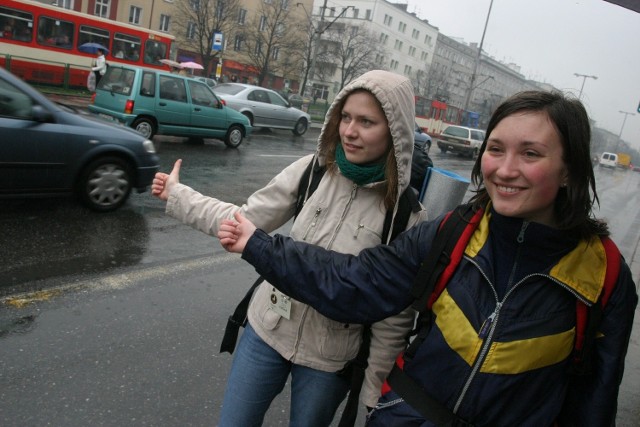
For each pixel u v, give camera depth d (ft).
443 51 258.57
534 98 3.83
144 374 9.66
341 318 4.77
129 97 34.35
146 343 10.70
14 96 16.43
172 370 9.93
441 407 4.22
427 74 222.28
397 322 5.35
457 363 4.12
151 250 16.20
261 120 53.47
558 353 3.96
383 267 4.66
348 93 5.24
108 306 12.02
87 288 12.78
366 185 5.34
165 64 73.97
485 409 4.05
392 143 5.28
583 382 4.18
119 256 15.26
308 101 106.83
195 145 39.55
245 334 5.97
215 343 11.14
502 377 3.98
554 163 3.80
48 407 8.41
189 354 10.55
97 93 36.11
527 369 3.96
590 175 3.90
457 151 79.82
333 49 188.96
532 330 3.94
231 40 148.77
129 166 19.52
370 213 5.44
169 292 13.29
